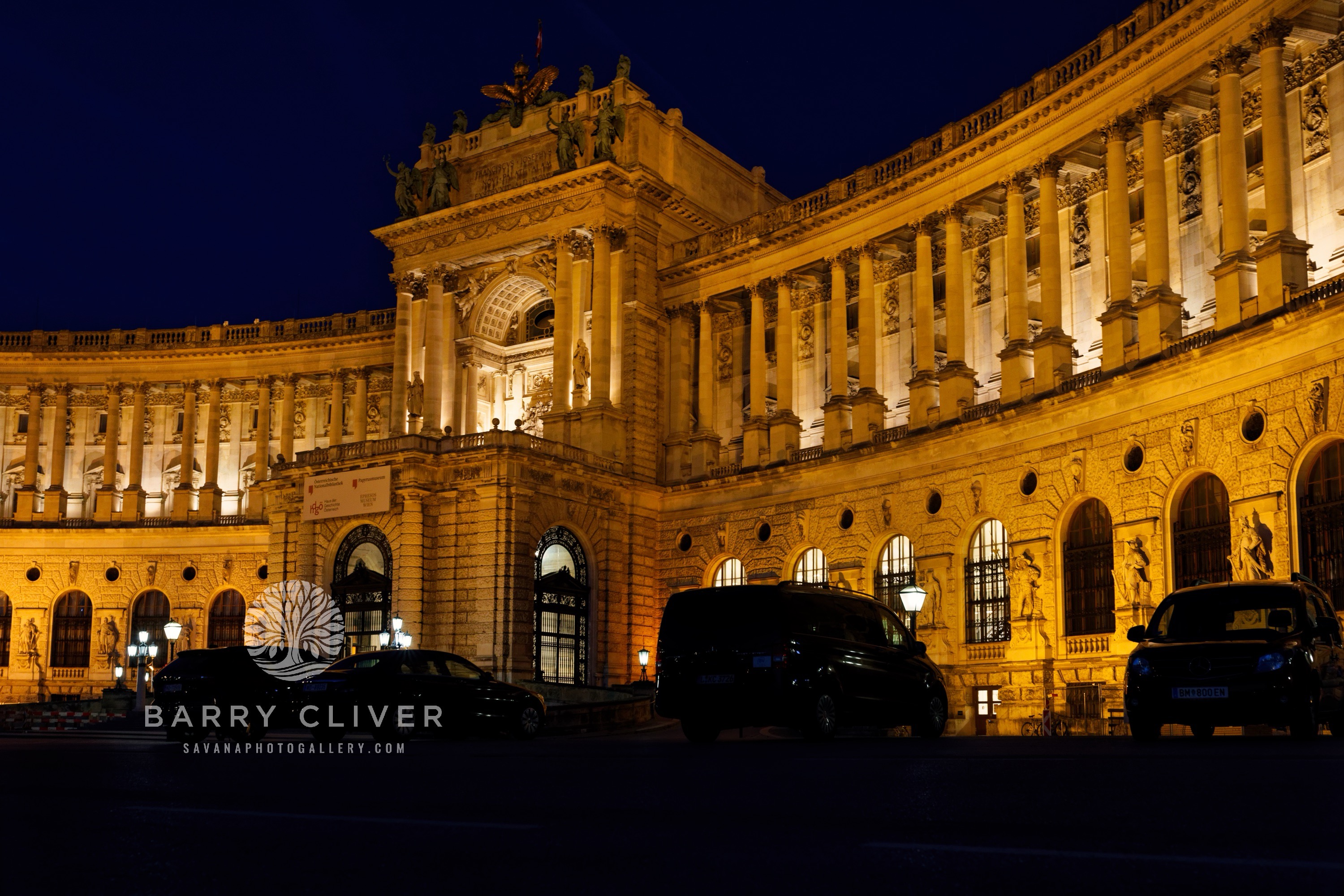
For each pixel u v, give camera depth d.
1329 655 23.84
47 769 18.47
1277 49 42.56
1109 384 46.88
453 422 76.19
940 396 57.91
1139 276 53.34
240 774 17.02
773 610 26.44
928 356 59.72
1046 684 48.62
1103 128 50.47
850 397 65.00
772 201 84.12
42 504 92.75
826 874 7.59
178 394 94.12
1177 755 17.31
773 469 66.06
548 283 74.38
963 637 54.06
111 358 92.94
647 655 67.81
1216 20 44.91
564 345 71.94
